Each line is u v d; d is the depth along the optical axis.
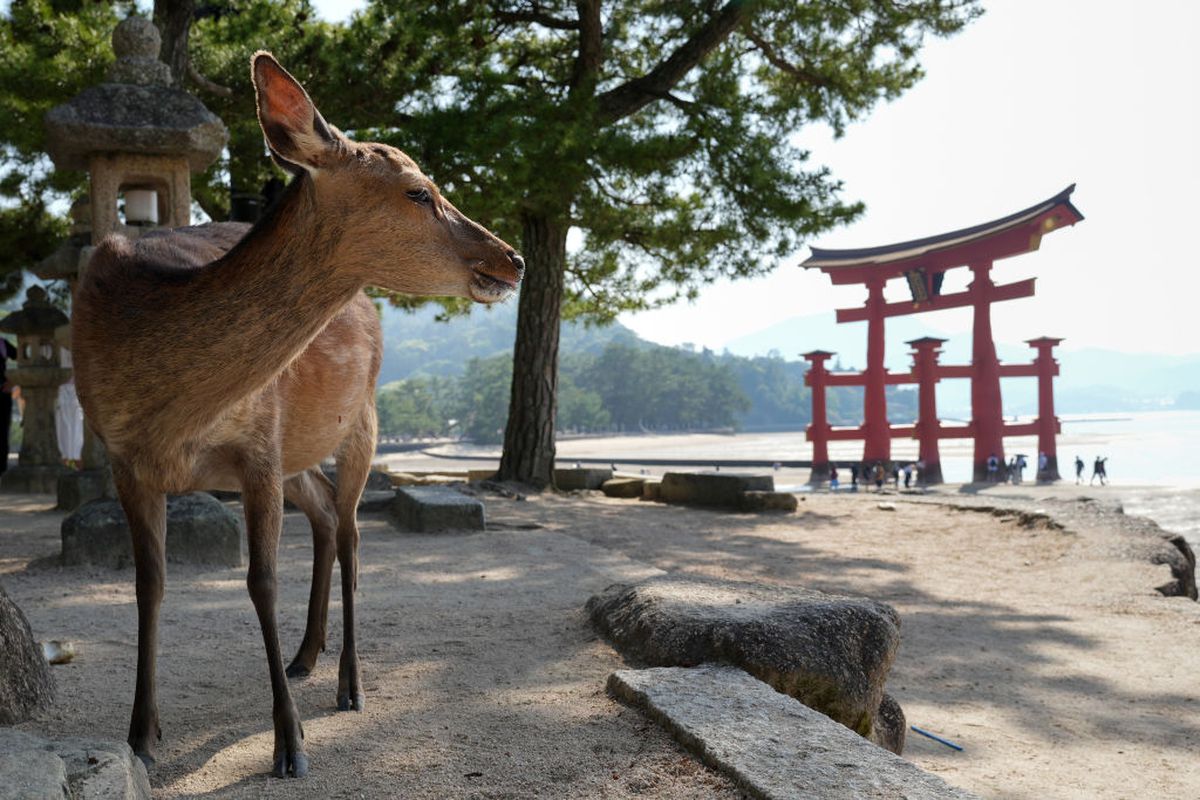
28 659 3.65
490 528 10.16
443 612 5.62
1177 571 9.26
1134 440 155.75
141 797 2.47
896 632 4.17
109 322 2.96
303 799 2.80
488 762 3.07
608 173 14.61
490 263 2.99
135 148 7.66
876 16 16.34
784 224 15.25
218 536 7.19
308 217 2.88
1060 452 116.56
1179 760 4.14
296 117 2.79
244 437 3.07
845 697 3.85
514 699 3.77
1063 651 6.03
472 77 13.71
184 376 2.89
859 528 12.00
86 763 2.33
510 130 13.11
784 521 12.60
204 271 2.91
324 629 4.31
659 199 16.06
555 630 5.06
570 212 15.44
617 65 17.75
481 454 124.38
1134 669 5.64
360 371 3.82
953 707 4.89
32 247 18.39
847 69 17.11
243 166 15.34
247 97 14.41
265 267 2.87
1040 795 3.69
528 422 16.20
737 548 10.01
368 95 14.14
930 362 42.72
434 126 13.26
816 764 2.78
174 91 7.89
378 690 3.96
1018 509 12.60
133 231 7.75
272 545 3.11
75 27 13.92
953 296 42.69
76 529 6.95
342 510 3.92
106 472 7.94
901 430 43.78
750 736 3.02
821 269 45.31
